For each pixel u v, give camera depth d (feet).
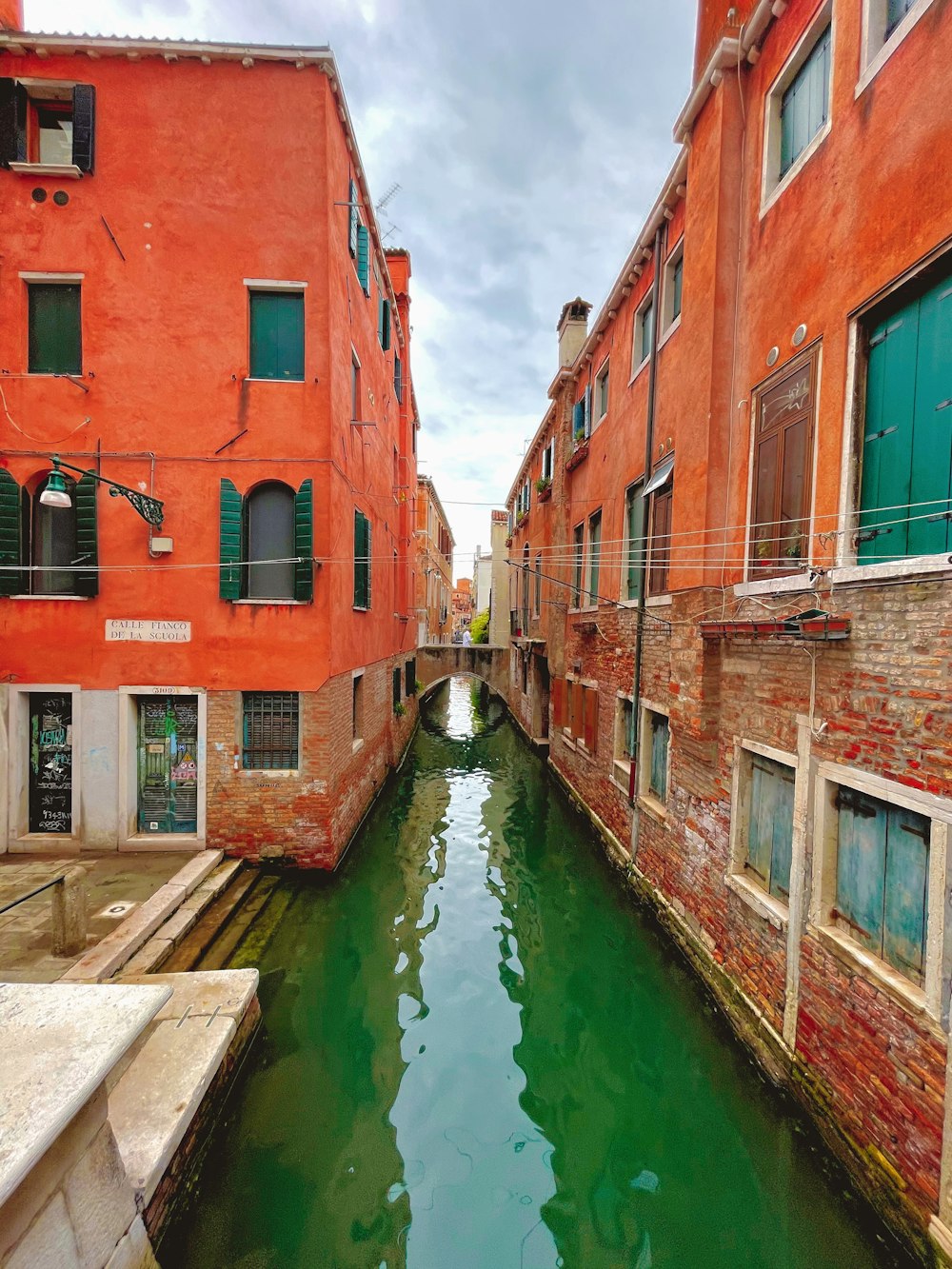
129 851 25.67
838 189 14.42
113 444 25.70
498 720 79.92
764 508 17.83
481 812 39.55
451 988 20.39
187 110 25.48
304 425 26.07
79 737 25.67
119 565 25.73
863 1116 12.03
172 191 25.58
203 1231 12.05
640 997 19.57
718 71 19.40
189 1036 13.97
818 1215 12.23
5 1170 6.23
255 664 25.96
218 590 25.91
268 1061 16.38
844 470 14.01
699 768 20.49
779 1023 15.25
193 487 25.93
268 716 26.43
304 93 25.58
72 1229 8.11
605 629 33.76
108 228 25.46
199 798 25.96
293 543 26.81
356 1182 13.24
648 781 26.99
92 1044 8.26
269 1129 14.44
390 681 46.26
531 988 20.34
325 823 26.21
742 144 19.43
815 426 15.21
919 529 12.14
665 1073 16.38
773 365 17.33
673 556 22.33
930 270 11.82
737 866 17.93
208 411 25.89
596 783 34.50
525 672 66.03
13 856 25.26
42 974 15.89
